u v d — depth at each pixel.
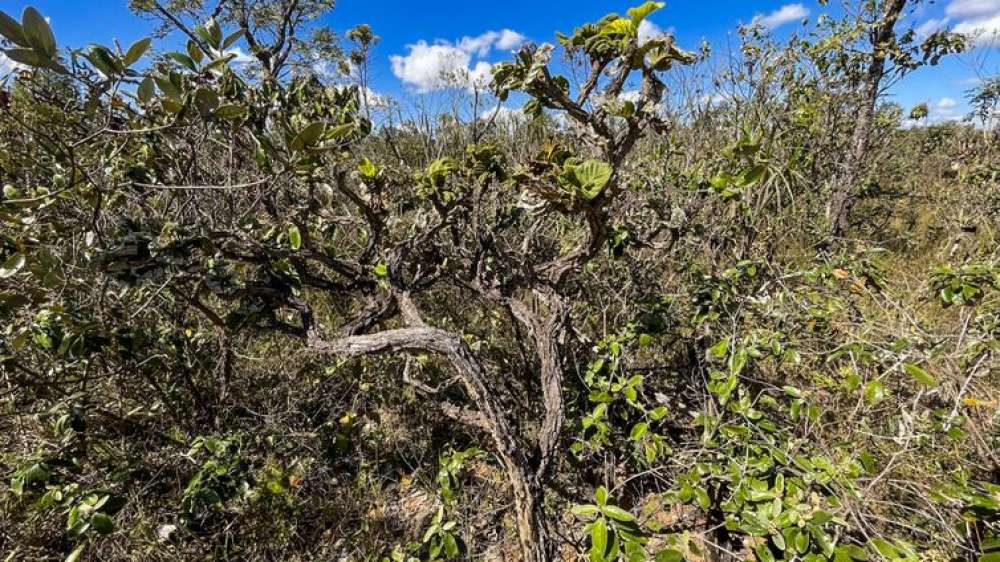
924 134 7.97
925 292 2.17
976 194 4.16
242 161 2.25
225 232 1.59
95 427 1.98
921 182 7.17
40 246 1.55
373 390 2.58
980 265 1.75
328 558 2.04
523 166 1.27
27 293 1.59
